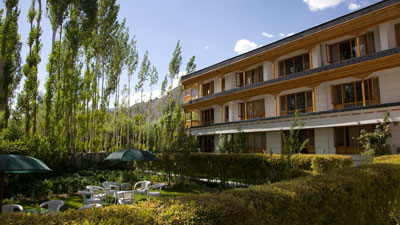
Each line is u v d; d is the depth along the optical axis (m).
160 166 17.03
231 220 2.86
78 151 22.41
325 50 20.70
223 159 13.80
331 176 5.31
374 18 17.33
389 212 6.21
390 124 16.09
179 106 38.38
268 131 23.16
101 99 27.70
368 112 15.99
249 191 3.86
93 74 25.48
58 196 11.29
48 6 20.02
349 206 4.84
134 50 38.16
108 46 28.64
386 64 16.42
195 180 15.60
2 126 14.90
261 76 25.91
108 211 2.86
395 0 16.34
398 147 15.56
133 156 12.70
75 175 15.34
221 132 25.95
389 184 6.11
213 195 3.58
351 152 17.94
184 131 15.78
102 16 27.31
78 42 20.80
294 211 3.72
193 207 2.88
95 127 25.16
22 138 14.48
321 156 11.46
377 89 17.61
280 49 22.91
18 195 10.84
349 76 18.17
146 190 10.61
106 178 15.30
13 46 16.05
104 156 22.28
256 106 25.75
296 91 22.20
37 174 13.70
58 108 18.61
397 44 17.00
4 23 15.51
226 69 28.64
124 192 9.04
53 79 18.33
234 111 27.95
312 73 19.95
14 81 21.22
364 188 5.27
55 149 16.41
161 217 2.69
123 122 36.59
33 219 2.66
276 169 11.28
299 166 12.24
